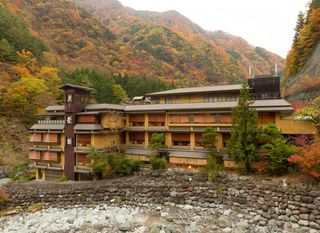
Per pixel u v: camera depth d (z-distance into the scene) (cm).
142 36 15800
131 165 3400
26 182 3772
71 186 3266
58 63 9856
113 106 3975
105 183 3184
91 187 3153
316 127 2939
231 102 3616
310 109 3184
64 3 15950
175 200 2866
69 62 11050
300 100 4869
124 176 3400
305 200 2220
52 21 13750
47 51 9844
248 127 2736
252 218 2409
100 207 2939
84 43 12988
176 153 3572
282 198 2350
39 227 2456
